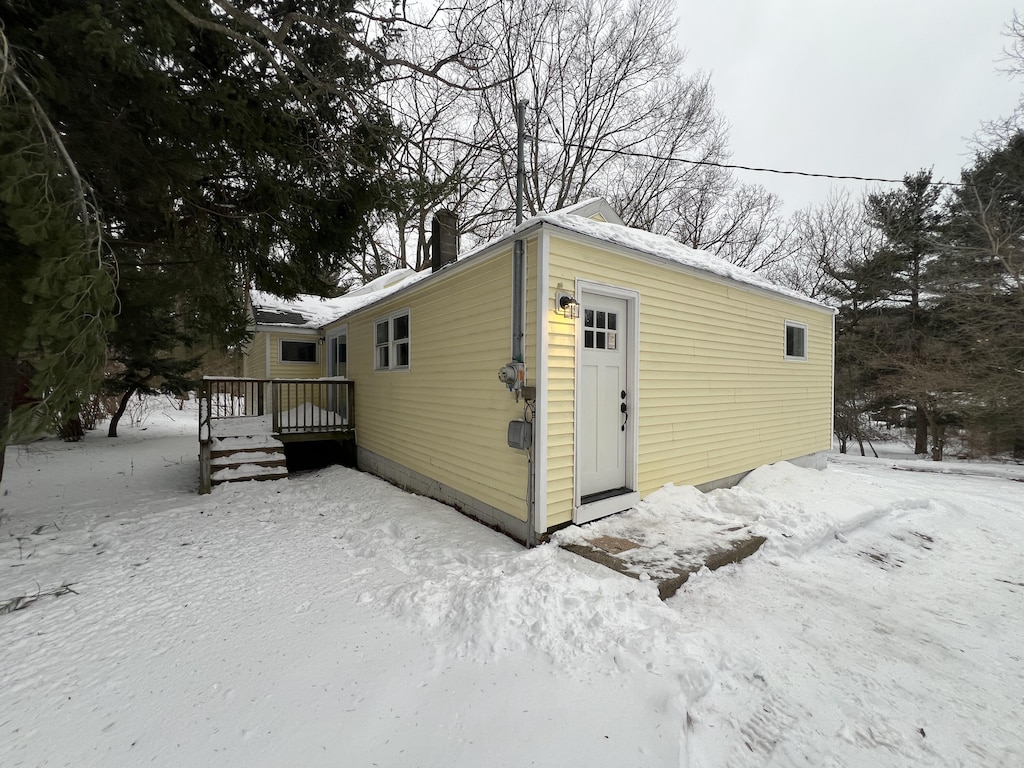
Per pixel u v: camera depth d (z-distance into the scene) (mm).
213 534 4656
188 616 2992
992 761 1979
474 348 5133
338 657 2525
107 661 2500
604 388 4914
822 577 3883
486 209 17203
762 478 6797
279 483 6754
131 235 5074
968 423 13461
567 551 3924
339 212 5262
